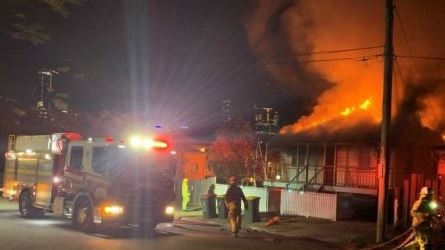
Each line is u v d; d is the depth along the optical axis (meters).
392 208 21.50
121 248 13.12
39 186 18.88
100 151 16.17
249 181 29.36
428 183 18.38
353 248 15.35
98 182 15.91
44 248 12.65
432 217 13.15
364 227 19.05
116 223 15.60
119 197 15.63
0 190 31.94
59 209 17.61
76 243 13.67
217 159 29.50
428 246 12.89
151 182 16.19
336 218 20.77
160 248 13.37
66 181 17.52
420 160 25.86
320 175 29.39
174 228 18.72
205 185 27.86
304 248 14.64
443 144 25.34
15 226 16.81
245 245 14.68
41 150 19.11
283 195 23.06
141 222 15.95
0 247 12.62
